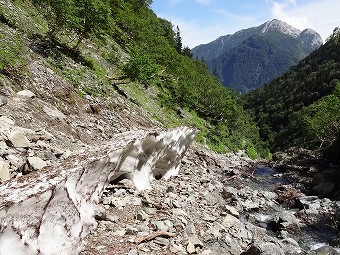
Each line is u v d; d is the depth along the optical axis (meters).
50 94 16.69
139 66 29.22
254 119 136.75
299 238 13.15
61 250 5.80
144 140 10.73
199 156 27.34
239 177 25.53
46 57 20.77
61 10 23.64
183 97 51.53
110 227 7.52
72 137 13.82
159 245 7.50
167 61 58.09
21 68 16.41
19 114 12.20
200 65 128.75
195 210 11.01
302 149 38.88
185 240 8.16
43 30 25.31
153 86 44.69
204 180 17.72
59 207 6.02
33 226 5.30
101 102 21.19
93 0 25.91
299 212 16.28
